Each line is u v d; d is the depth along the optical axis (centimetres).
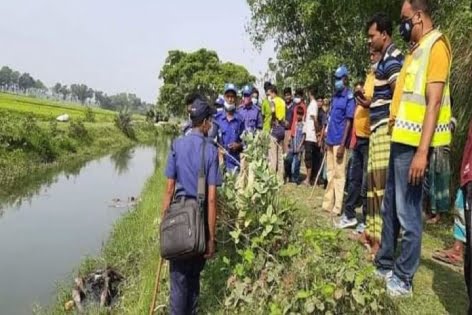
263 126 1112
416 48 411
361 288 417
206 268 560
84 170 2583
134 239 962
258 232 552
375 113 523
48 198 1739
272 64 1891
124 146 4247
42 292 830
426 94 396
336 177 727
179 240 434
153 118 6600
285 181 1113
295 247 504
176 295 461
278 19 1798
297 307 439
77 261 998
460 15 729
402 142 405
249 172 593
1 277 897
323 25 1642
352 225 639
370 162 531
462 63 693
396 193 421
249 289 503
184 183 468
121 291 729
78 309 702
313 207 783
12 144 2348
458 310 418
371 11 1316
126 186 2114
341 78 716
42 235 1212
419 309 419
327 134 741
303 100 1141
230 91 816
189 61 6606
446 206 464
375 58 529
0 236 1195
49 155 2609
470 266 386
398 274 434
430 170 460
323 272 446
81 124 3609
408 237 419
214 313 502
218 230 570
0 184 1919
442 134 400
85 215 1464
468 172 382
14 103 5881
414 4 410
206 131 492
